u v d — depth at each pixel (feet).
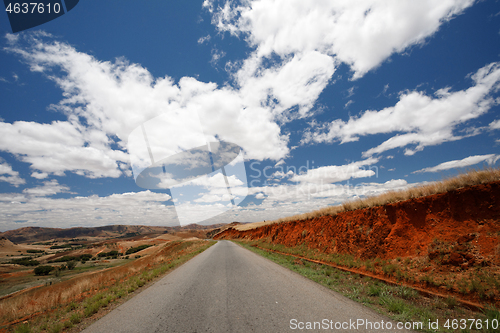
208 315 14.49
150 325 13.19
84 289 29.25
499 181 20.93
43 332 14.37
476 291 16.34
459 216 22.94
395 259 26.20
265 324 12.60
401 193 31.81
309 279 25.55
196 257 56.75
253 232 160.25
